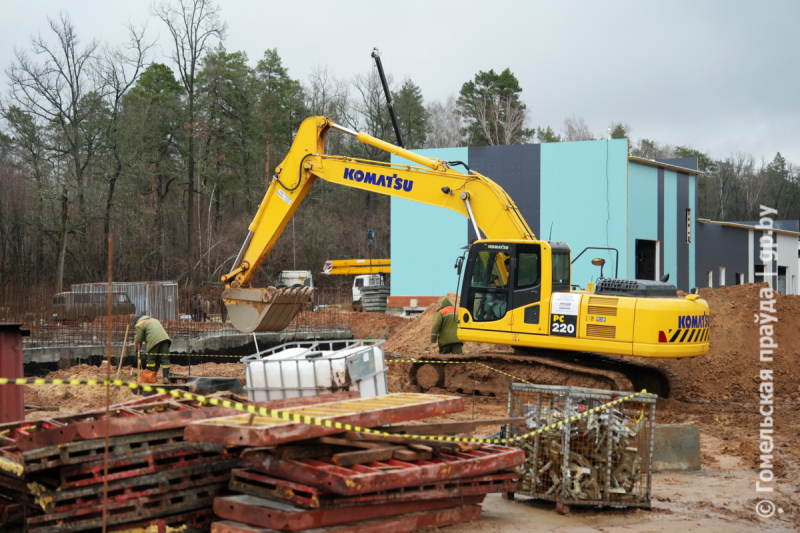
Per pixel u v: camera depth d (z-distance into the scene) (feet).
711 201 284.82
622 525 21.01
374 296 125.29
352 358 28.81
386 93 47.47
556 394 23.27
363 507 18.10
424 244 109.40
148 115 140.87
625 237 98.17
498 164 104.47
